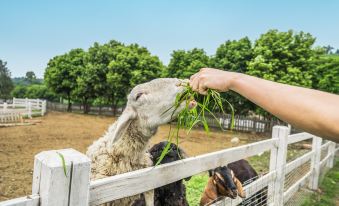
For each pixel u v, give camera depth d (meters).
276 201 4.54
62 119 27.27
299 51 22.14
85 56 40.28
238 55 24.92
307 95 0.99
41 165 1.40
